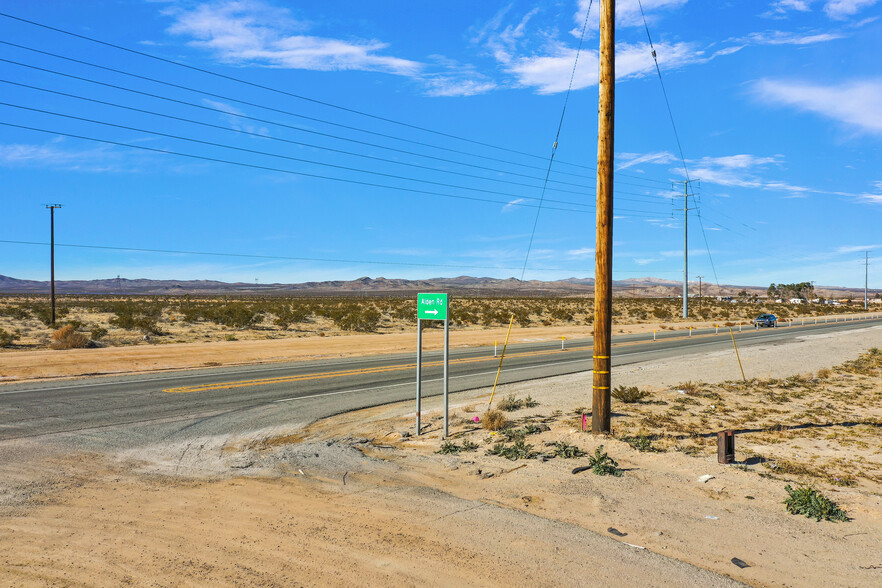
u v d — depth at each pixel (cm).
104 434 1245
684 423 1380
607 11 1180
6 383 2020
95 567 582
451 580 557
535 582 553
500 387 2012
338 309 7900
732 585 554
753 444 1180
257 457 1063
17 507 771
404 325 5922
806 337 4747
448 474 948
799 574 584
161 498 819
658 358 3105
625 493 845
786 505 791
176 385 1986
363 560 602
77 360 2622
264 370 2456
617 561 604
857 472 987
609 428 1209
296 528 696
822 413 1532
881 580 573
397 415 1503
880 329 5809
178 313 6844
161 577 559
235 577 561
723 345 4006
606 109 1178
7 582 543
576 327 6203
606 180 1185
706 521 735
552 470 959
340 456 1063
